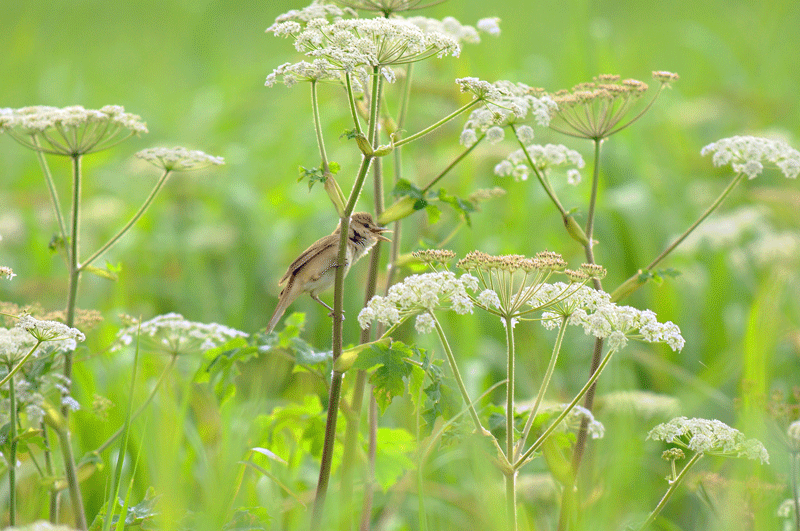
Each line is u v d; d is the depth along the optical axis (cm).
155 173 1803
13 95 2330
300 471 1073
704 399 1085
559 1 2505
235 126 2217
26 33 2547
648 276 809
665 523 844
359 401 821
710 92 2212
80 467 803
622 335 647
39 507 905
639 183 1656
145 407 819
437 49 732
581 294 679
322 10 865
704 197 1712
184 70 2647
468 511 905
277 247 1623
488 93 738
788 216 1516
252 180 1909
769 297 850
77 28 2792
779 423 768
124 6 2842
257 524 707
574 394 1224
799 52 2477
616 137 1753
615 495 722
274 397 1215
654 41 2533
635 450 780
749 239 1552
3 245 1653
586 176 1669
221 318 1502
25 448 707
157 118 2231
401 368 659
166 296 1564
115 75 2555
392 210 839
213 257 1681
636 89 829
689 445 686
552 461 769
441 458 952
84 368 1003
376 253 896
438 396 673
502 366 1297
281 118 2062
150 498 733
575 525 735
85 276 1551
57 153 823
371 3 884
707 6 2698
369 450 916
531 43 2408
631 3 2705
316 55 680
